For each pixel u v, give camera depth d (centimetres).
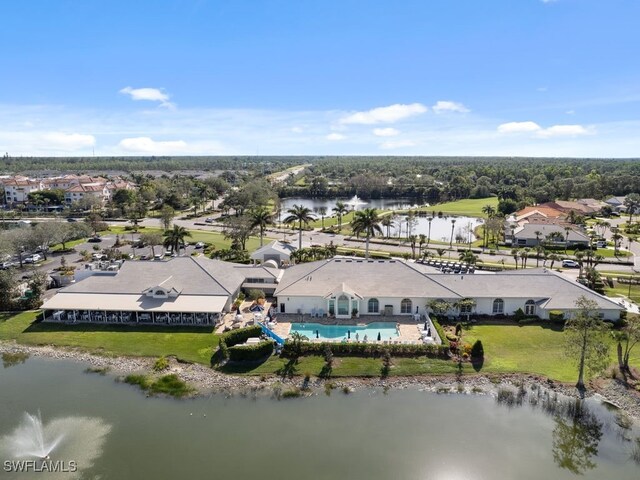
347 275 7606
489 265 10975
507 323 6956
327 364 5766
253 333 6388
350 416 4806
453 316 7150
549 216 17275
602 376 5481
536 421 4747
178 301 7056
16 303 7694
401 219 19625
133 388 5384
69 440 4406
